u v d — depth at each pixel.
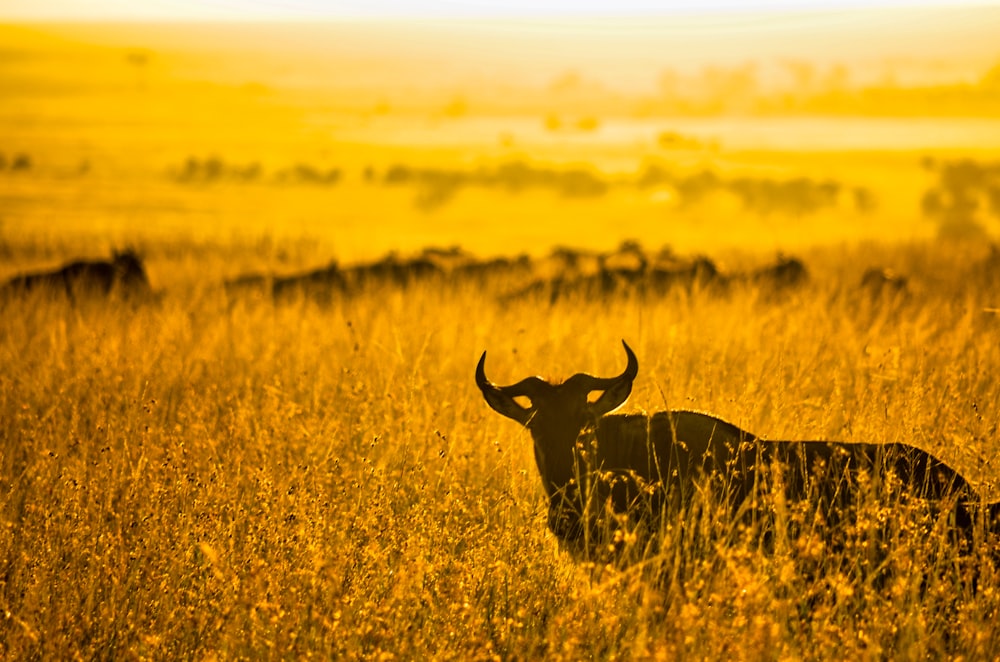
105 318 51.28
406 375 35.75
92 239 115.38
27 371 39.41
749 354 38.22
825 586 20.20
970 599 19.81
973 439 24.91
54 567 21.97
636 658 17.88
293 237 122.25
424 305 53.19
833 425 28.91
